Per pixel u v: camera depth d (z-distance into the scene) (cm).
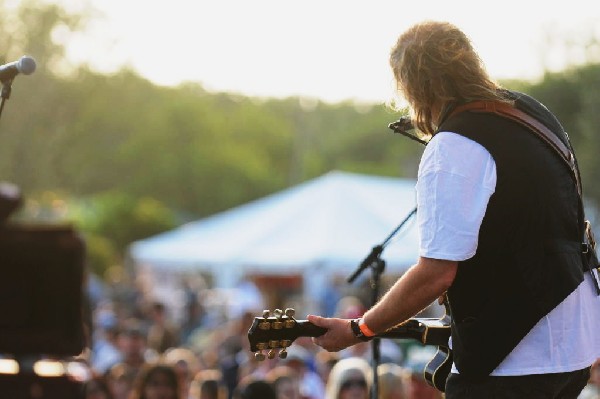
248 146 6875
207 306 2477
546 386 346
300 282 2717
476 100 349
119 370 1098
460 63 351
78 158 3941
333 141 7831
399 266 2025
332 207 2195
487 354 343
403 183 2381
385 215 2155
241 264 2264
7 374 537
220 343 1419
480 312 344
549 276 340
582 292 356
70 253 539
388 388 806
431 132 365
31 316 538
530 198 339
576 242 354
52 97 3212
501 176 338
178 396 874
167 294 2873
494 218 338
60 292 539
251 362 1150
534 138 347
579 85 2980
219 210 5928
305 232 2181
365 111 8200
